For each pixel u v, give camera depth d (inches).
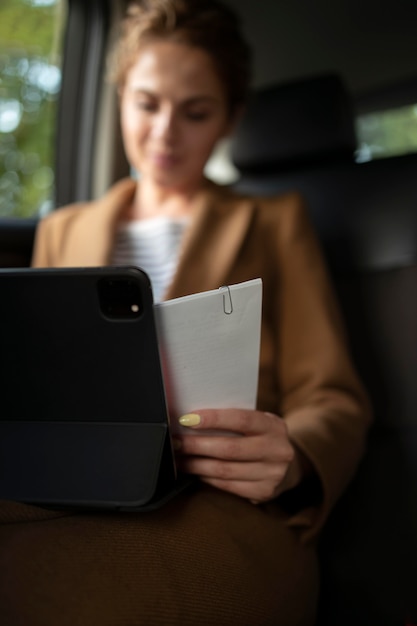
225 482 27.9
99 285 21.3
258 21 54.5
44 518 23.0
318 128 50.3
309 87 50.5
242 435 26.6
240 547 26.3
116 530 22.9
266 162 52.1
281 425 26.8
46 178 56.6
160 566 22.5
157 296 41.3
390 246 46.1
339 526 35.8
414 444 41.1
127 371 22.5
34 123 54.5
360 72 57.6
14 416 24.6
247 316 22.9
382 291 45.4
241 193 47.0
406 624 31.3
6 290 21.9
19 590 20.0
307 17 53.5
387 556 33.4
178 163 41.8
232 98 43.6
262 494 27.7
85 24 55.8
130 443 23.1
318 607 33.2
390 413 43.2
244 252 40.1
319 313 38.3
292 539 30.0
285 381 38.0
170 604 21.7
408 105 56.8
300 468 31.0
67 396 23.5
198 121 41.4
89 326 21.9
